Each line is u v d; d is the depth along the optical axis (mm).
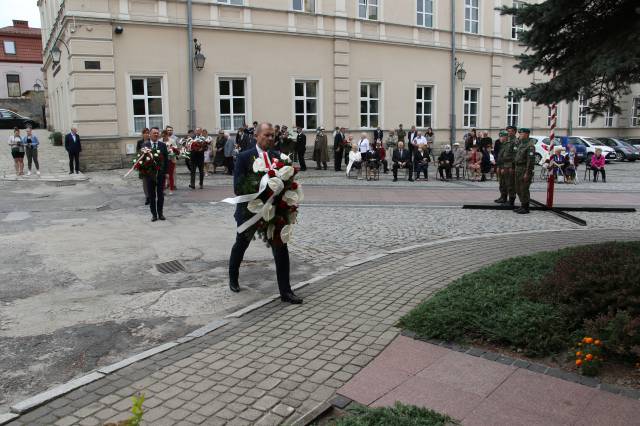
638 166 30281
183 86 22016
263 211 5730
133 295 6625
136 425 2557
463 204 14086
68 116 22859
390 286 6672
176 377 4336
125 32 20656
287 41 24344
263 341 5043
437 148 30484
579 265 5695
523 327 4773
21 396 4199
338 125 26328
